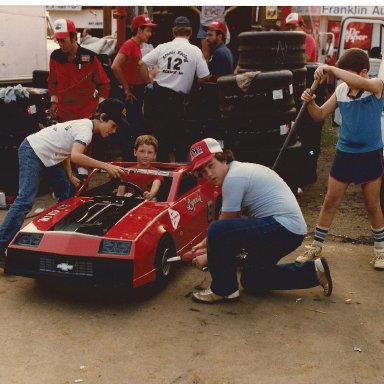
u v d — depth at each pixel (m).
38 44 10.84
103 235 4.70
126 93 8.23
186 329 4.26
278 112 6.62
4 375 3.65
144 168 5.69
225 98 6.65
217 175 4.41
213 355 3.90
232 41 11.88
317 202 7.42
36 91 7.62
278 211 4.44
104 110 5.29
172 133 7.84
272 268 4.69
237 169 4.43
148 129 7.96
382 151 5.20
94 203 5.37
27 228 4.79
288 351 3.96
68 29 7.59
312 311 4.56
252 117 6.58
